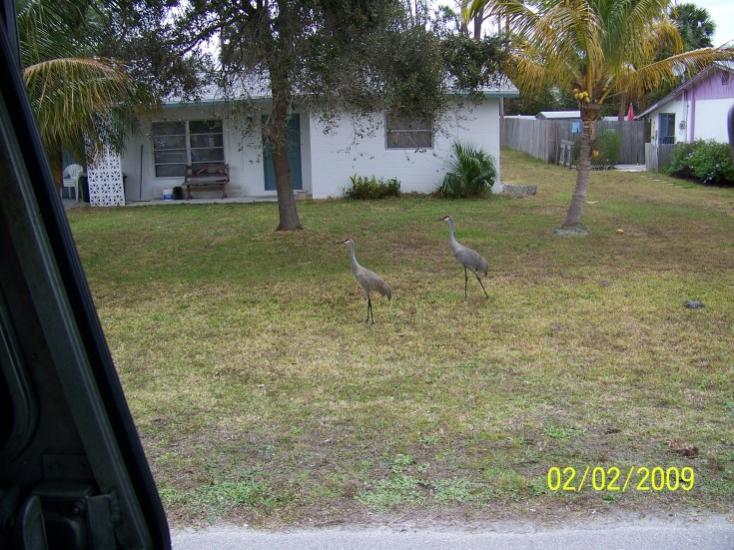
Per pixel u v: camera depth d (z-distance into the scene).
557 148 29.77
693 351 7.24
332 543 4.03
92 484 1.78
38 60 9.25
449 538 4.05
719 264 11.19
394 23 10.70
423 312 8.84
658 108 28.80
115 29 10.42
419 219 15.67
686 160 23.31
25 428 1.73
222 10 10.27
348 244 8.52
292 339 7.93
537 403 5.98
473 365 6.97
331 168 19.38
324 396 6.27
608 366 6.86
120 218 17.16
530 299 9.30
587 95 13.01
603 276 10.46
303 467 4.95
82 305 1.77
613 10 11.58
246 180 20.42
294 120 20.33
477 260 9.18
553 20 11.73
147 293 10.04
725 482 4.61
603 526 4.16
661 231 14.14
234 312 9.02
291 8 10.03
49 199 1.72
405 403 6.05
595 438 5.29
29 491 1.77
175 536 4.15
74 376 1.71
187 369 7.05
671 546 3.94
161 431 5.60
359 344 7.71
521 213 16.42
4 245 1.67
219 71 11.11
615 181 23.27
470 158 18.69
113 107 10.83
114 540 1.79
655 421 5.57
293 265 11.55
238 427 5.66
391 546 3.99
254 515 4.36
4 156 1.65
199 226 15.58
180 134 20.22
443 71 11.66
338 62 10.13
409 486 4.65
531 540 4.02
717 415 5.68
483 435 5.37
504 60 12.54
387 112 12.13
